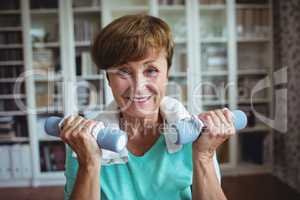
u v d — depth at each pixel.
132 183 0.75
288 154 2.82
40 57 2.89
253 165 3.07
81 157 0.67
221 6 2.91
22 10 2.79
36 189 2.88
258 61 3.08
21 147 2.91
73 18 2.93
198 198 0.69
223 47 3.01
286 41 2.78
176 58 2.93
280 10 2.88
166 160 0.75
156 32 0.68
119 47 0.66
